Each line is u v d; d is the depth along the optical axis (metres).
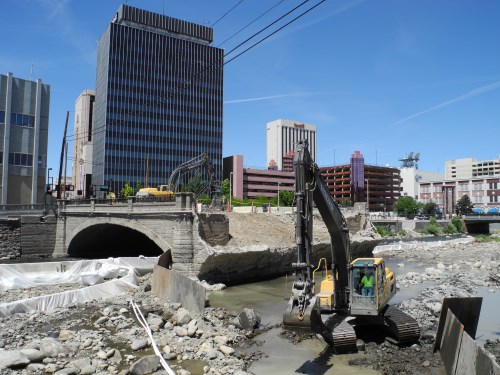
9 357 16.39
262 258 42.91
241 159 174.38
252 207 67.75
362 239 59.03
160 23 152.25
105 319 23.16
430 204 163.00
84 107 176.12
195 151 157.75
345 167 187.25
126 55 144.25
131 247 62.53
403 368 16.83
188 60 155.50
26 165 74.81
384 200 189.38
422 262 58.62
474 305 18.50
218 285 36.00
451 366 15.13
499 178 160.50
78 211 52.34
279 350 19.47
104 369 16.47
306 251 16.84
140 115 147.12
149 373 16.03
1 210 58.25
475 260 58.41
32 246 54.34
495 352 18.50
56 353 17.61
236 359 17.83
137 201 43.28
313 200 19.44
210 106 161.38
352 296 19.48
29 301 25.56
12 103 73.94
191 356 18.17
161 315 24.30
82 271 35.47
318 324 19.16
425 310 26.16
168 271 28.62
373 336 20.83
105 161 141.38
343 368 17.20
